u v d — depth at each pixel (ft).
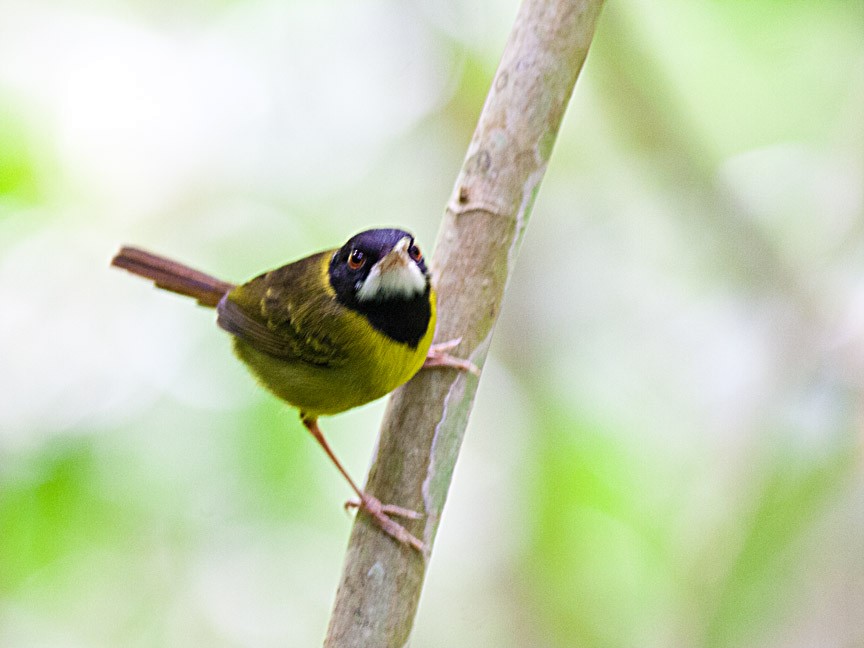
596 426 43.19
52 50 47.37
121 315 42.83
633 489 42.24
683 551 37.45
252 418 39.60
